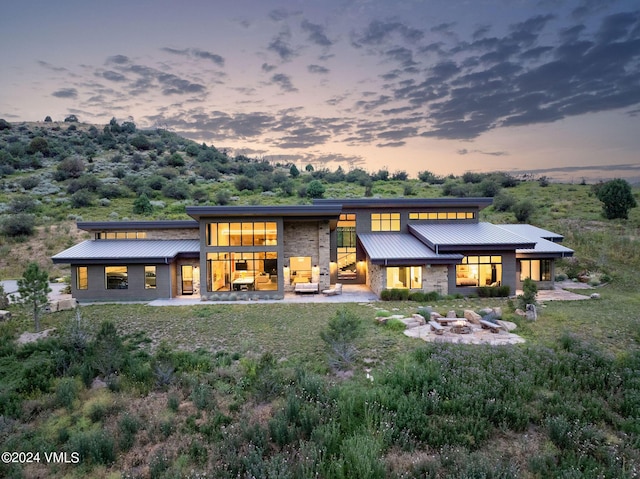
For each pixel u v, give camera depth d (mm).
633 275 26328
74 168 68750
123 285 23188
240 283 23156
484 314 16984
